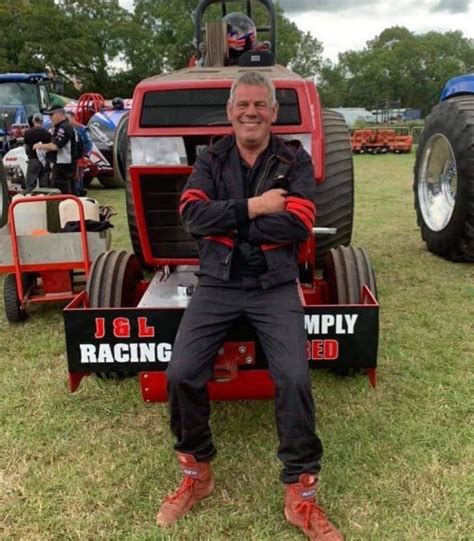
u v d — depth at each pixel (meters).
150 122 2.73
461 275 5.05
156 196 2.82
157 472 2.56
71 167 8.11
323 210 3.83
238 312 2.30
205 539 2.18
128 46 53.16
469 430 2.78
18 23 44.00
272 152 2.28
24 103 12.20
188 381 2.20
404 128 26.80
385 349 3.62
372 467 2.54
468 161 4.94
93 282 3.07
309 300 3.25
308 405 2.15
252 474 2.53
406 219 7.50
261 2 4.55
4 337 4.01
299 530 2.22
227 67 3.46
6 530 2.24
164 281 3.08
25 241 3.99
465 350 3.61
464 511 2.28
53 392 3.23
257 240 2.22
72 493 2.44
